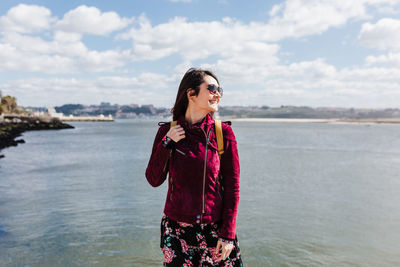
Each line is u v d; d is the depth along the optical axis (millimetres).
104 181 12500
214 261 2102
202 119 2209
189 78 2209
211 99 2158
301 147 33438
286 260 5195
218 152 2121
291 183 12406
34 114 134500
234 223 2057
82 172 15039
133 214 7742
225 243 2018
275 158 22453
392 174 14969
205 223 2061
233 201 2086
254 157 23172
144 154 24484
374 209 8391
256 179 13383
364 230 6680
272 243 5938
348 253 5488
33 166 17344
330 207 8617
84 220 7254
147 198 9469
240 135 63125
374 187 11586
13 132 55250
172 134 2055
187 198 2064
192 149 2074
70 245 5723
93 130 84250
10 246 5680
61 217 7477
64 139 45375
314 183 12438
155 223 7035
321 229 6746
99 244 5793
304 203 9047
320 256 5387
